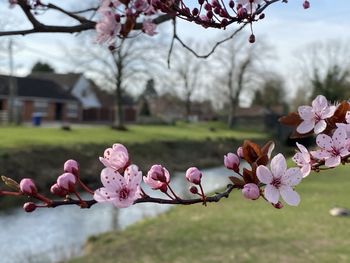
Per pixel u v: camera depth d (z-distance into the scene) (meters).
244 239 10.09
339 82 54.56
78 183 1.64
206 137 43.47
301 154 1.88
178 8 2.02
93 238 11.99
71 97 58.25
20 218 14.84
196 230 11.20
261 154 1.78
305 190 17.39
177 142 37.31
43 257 11.04
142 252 9.68
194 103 87.62
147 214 15.77
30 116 52.22
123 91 41.00
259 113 78.00
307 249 9.09
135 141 32.97
